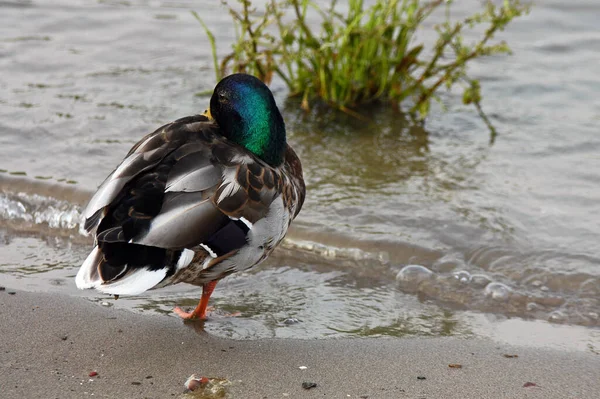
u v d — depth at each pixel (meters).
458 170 10.01
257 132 6.83
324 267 8.11
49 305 6.91
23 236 8.65
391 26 11.73
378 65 12.05
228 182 6.03
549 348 6.52
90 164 9.98
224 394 5.67
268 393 5.69
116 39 14.00
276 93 12.41
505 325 7.02
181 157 6.02
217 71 11.62
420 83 11.75
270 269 8.09
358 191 9.49
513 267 7.96
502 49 11.38
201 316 6.91
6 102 11.55
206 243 5.93
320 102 12.12
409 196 9.34
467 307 7.37
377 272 8.01
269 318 7.06
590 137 10.70
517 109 11.67
